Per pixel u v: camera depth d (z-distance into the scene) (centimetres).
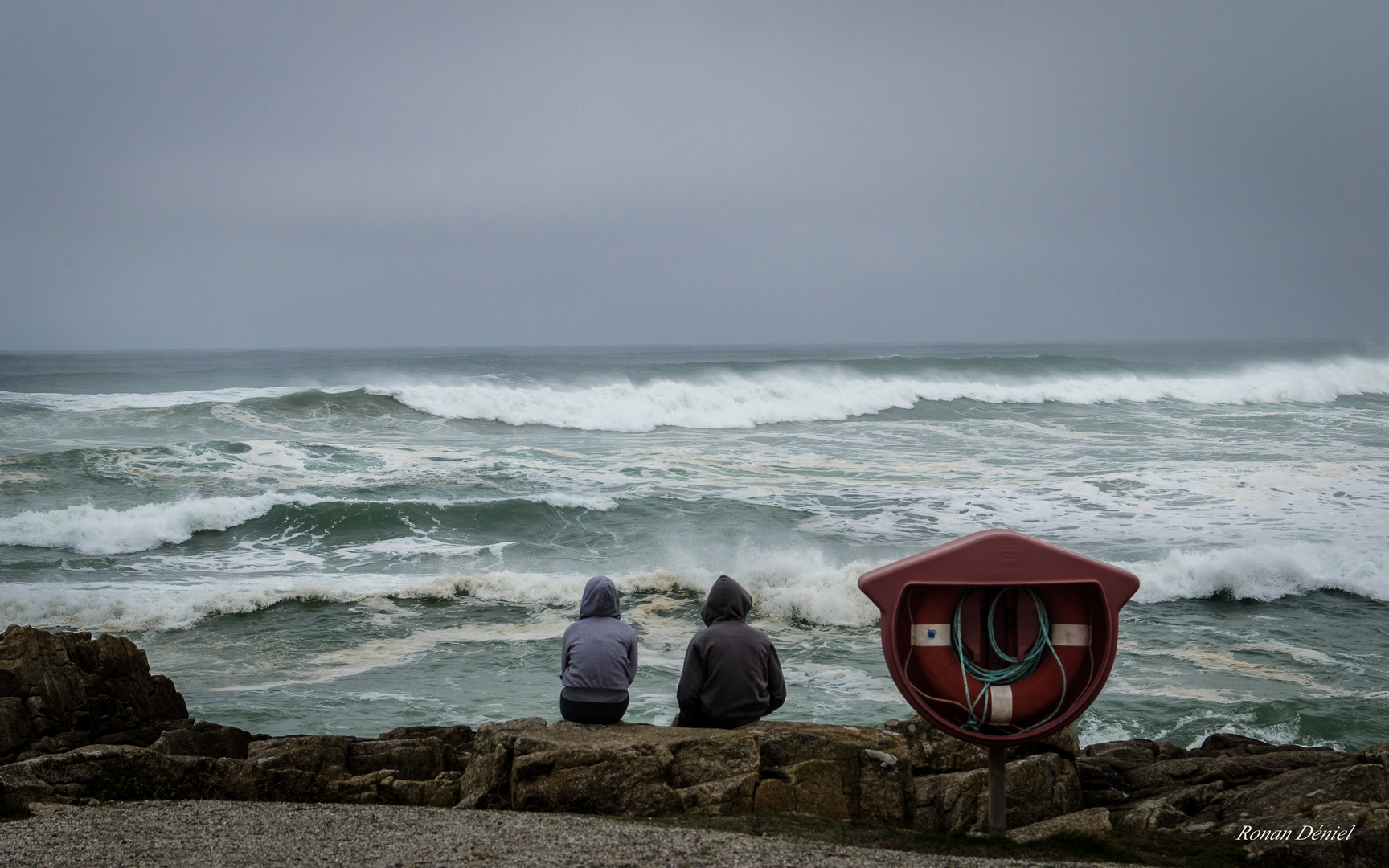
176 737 579
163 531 1526
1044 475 2038
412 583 1294
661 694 906
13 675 624
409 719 833
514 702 885
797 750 484
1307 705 858
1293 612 1189
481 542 1537
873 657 1045
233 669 981
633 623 1170
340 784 522
